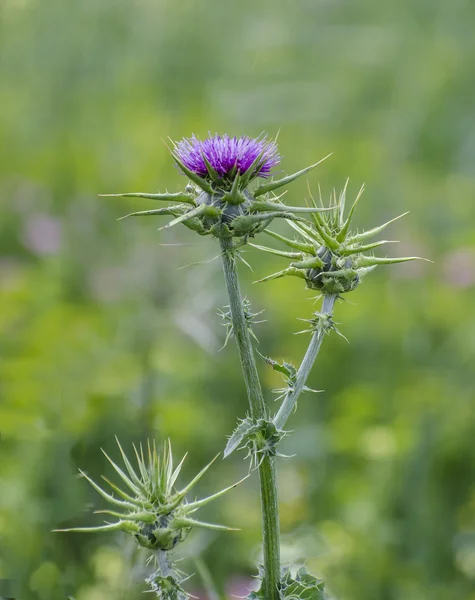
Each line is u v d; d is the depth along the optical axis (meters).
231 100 15.36
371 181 14.31
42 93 15.50
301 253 4.91
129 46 15.92
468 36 17.39
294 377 4.67
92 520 7.77
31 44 15.53
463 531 8.77
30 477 7.93
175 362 10.08
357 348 11.06
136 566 7.16
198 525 4.34
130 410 8.82
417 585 8.20
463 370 10.57
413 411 9.90
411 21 17.73
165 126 15.00
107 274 11.27
